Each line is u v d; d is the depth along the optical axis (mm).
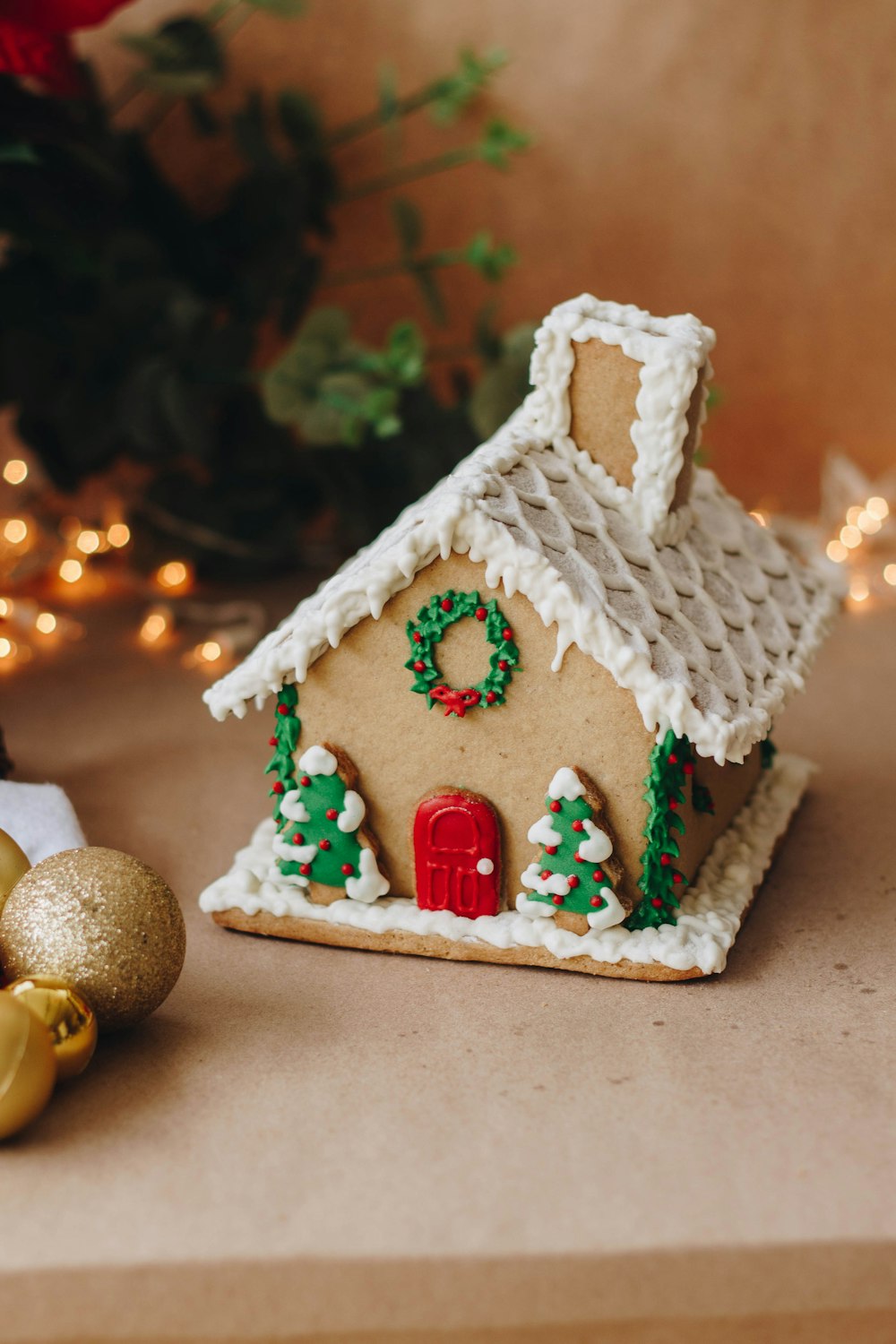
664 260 1248
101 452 1105
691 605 724
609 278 1253
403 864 737
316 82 1198
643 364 715
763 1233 606
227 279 1137
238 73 1193
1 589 1136
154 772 885
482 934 721
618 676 684
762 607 762
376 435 1110
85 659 1032
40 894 664
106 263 1062
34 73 933
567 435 737
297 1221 610
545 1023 692
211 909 746
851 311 1260
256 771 887
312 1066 672
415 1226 609
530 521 700
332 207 1226
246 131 1104
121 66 1163
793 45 1190
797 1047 679
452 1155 633
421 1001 706
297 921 738
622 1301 604
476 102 1208
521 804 716
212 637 1064
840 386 1280
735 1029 688
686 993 708
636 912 718
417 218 1082
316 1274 600
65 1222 610
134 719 949
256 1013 700
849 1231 606
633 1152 634
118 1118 649
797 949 733
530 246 1241
